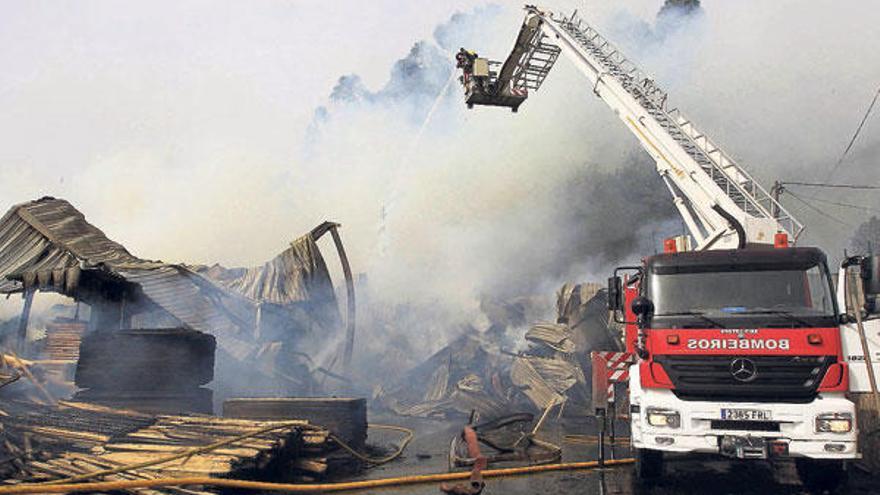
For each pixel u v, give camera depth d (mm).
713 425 5375
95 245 13461
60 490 4809
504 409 14555
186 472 5465
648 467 6055
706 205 9617
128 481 5035
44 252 12914
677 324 5684
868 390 5262
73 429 6977
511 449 7734
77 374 9055
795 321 5422
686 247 8297
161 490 5176
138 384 9008
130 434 6891
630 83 12727
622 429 11398
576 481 6375
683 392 5605
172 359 9203
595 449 8867
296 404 8039
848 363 5336
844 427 5086
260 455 6008
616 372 7727
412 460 8133
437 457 8398
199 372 9586
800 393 5312
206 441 6496
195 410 9258
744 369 5410
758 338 5441
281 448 6445
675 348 5625
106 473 5320
